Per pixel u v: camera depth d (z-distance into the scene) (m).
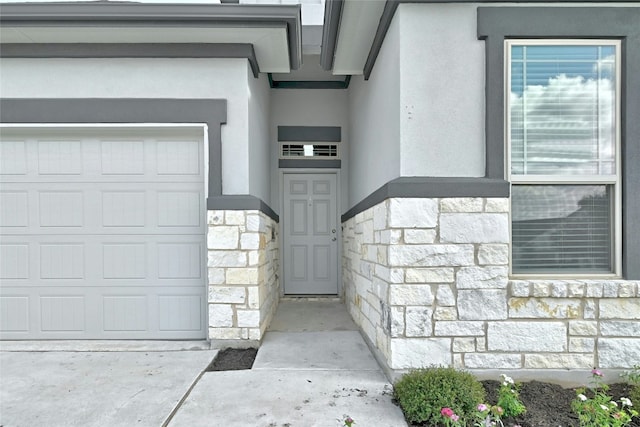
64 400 2.64
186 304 3.94
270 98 6.05
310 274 6.19
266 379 2.98
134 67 3.79
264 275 4.20
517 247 2.99
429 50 2.96
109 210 3.93
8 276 3.91
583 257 2.99
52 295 3.92
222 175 3.84
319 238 6.21
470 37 2.97
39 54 3.73
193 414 2.46
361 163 4.81
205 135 3.80
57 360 3.40
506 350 2.85
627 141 2.93
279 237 6.08
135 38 3.68
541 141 2.98
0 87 3.75
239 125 3.84
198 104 3.79
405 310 2.86
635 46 2.92
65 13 3.34
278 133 6.14
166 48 3.78
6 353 3.59
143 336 3.93
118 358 3.45
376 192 3.41
